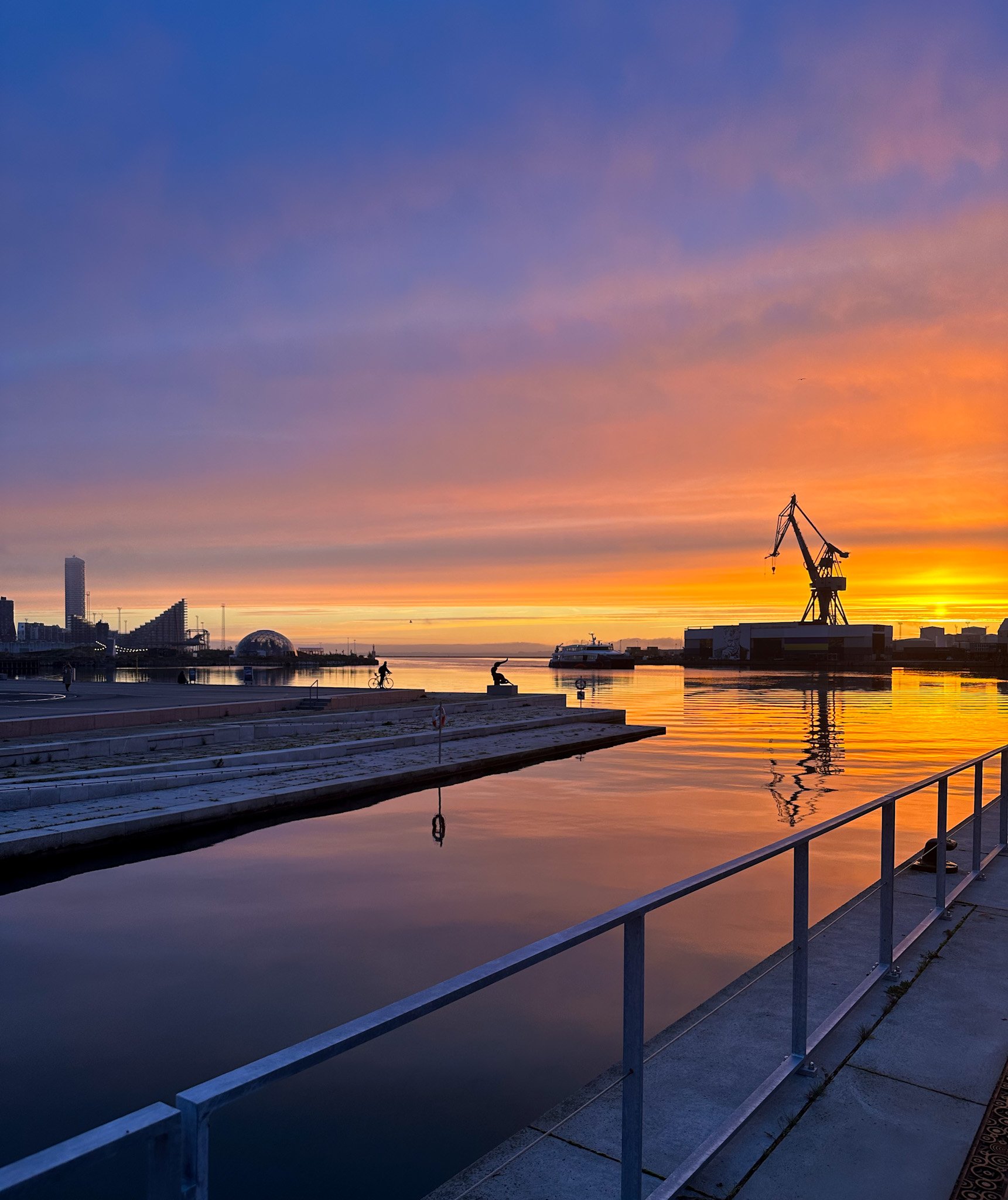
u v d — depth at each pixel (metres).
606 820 17.30
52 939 9.99
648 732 34.59
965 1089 4.39
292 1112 5.93
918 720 42.50
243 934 10.19
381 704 40.56
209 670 158.38
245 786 18.86
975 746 30.78
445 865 13.66
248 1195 4.96
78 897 11.88
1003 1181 3.60
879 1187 3.56
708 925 10.09
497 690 45.22
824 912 10.62
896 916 7.21
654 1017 7.33
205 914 11.02
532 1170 3.81
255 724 27.94
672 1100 4.32
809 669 151.12
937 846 7.12
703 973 8.49
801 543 178.25
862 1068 4.61
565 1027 7.29
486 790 21.17
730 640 188.12
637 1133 3.19
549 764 26.14
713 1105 4.27
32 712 31.34
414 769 21.91
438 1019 7.45
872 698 62.34
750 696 66.00
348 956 9.34
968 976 5.87
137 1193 4.63
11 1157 5.48
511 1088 6.27
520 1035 7.14
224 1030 7.44
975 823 8.26
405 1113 5.89
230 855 14.41
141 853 14.55
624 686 82.75
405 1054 6.77
